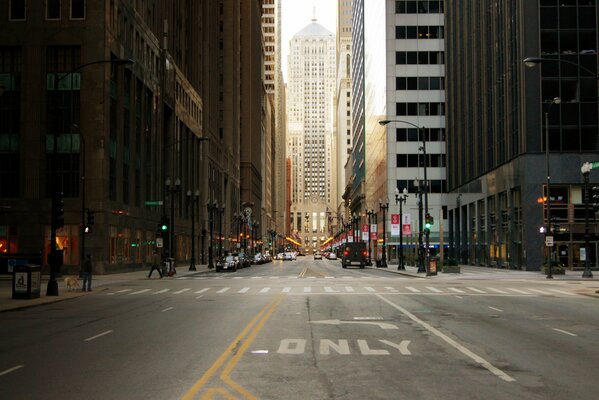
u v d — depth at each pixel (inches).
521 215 2311.8
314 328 700.7
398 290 1374.3
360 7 6427.2
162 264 2082.9
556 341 609.9
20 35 2197.3
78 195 2156.7
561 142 2222.0
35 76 2186.3
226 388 391.5
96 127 2161.7
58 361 503.2
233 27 6112.2
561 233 2225.6
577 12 2229.3
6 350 564.1
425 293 1283.2
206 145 4156.0
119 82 2343.8
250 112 6909.5
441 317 824.3
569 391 387.5
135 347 573.6
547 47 2226.9
